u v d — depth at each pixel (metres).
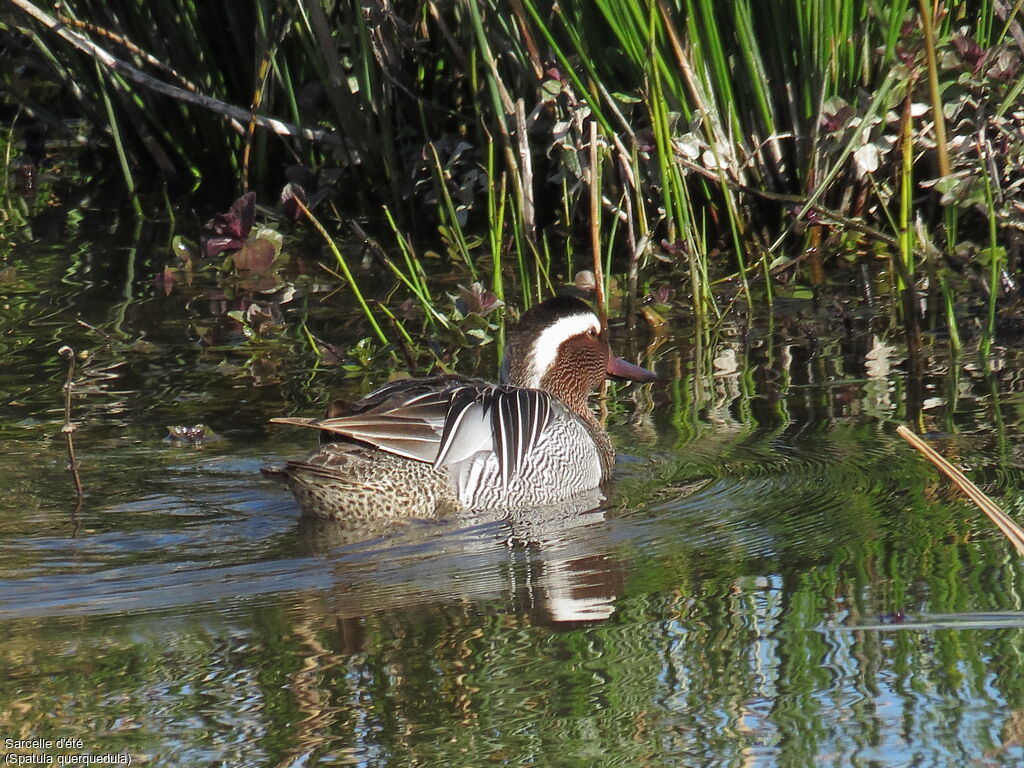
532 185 16.22
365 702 6.54
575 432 10.30
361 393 11.94
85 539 9.01
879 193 14.48
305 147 18.98
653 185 15.41
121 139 20.50
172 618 7.69
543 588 8.01
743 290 14.73
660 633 7.25
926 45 12.18
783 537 8.66
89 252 17.19
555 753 6.01
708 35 14.62
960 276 14.52
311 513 9.48
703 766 5.87
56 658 7.16
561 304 11.80
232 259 16.14
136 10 19.47
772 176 15.52
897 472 9.65
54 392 12.03
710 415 11.33
